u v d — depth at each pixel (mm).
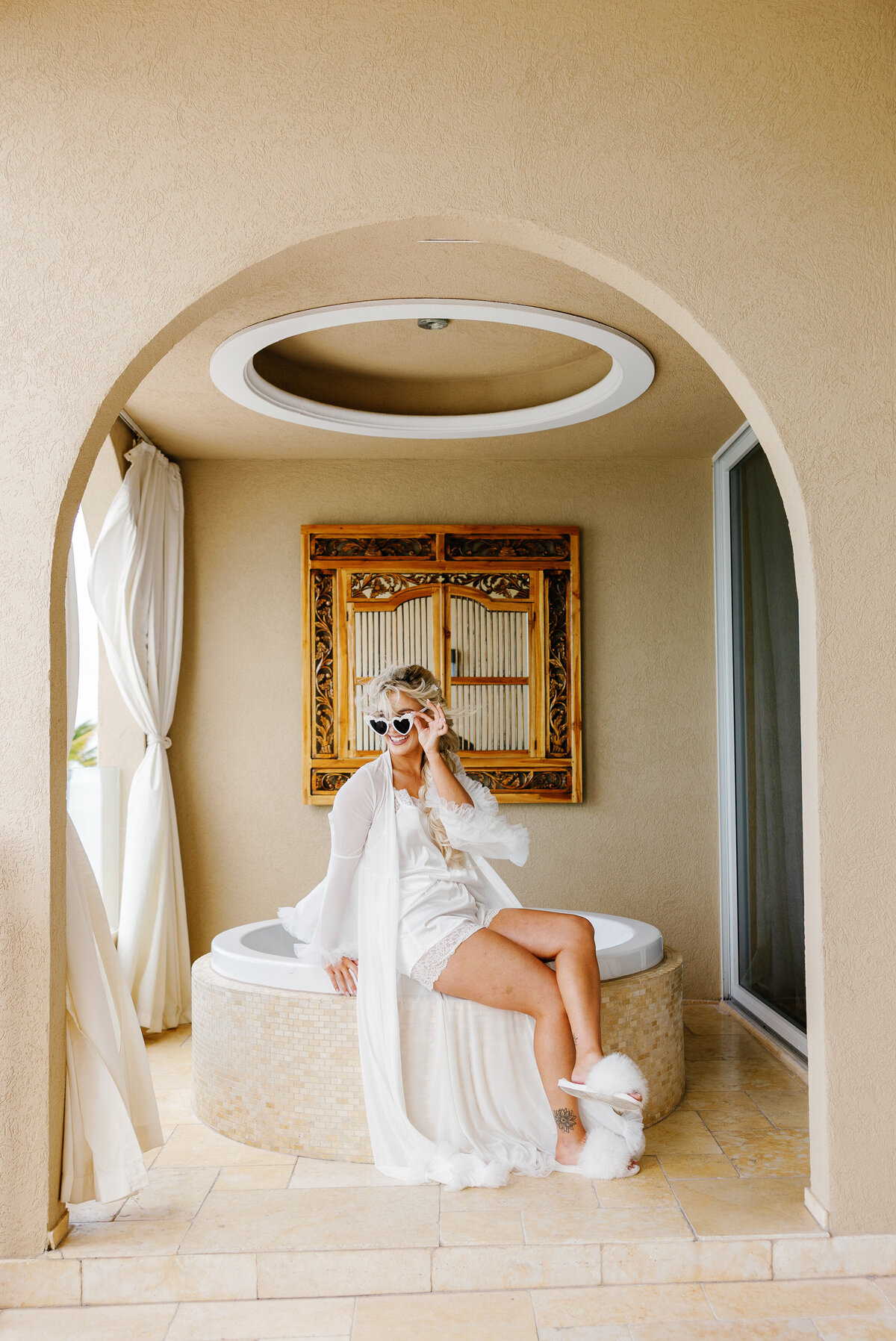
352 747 4492
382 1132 2572
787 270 2318
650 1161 2602
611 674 4586
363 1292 2123
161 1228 2254
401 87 2328
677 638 4602
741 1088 3219
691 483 4641
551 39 2342
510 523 4617
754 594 4152
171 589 4367
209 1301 2115
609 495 4641
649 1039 2871
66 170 2305
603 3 2348
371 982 2623
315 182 2312
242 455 4523
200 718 4520
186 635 4535
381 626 4535
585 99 2334
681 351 3416
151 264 2299
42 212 2299
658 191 2324
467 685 4527
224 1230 2236
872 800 2250
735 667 4457
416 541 4566
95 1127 2279
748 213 2324
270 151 2316
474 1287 2131
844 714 2260
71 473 2281
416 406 4148
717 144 2332
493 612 4559
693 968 4531
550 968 2619
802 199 2324
